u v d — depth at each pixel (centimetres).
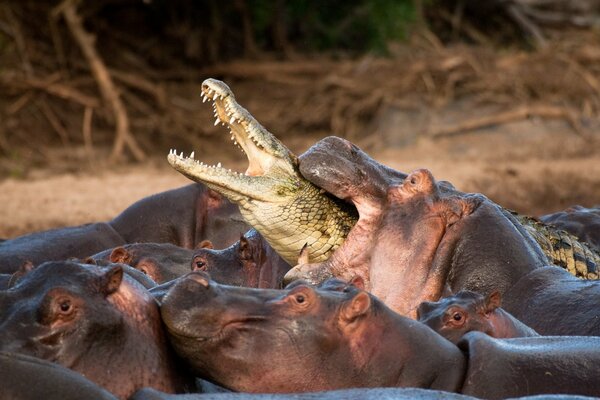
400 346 1928
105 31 8838
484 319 2123
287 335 1898
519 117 8462
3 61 8212
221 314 1886
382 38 9569
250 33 9388
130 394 1823
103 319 1828
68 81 8212
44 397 1636
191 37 9075
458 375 1911
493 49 9788
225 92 2658
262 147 2666
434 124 8400
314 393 1764
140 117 8369
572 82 8806
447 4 10450
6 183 6788
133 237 3609
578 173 7031
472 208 2584
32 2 8475
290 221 2678
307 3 9525
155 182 6800
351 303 1927
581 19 10438
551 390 1884
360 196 2617
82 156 7756
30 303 1811
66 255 3466
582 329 2283
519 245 2533
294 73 9000
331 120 8644
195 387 1948
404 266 2534
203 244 3067
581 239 3281
